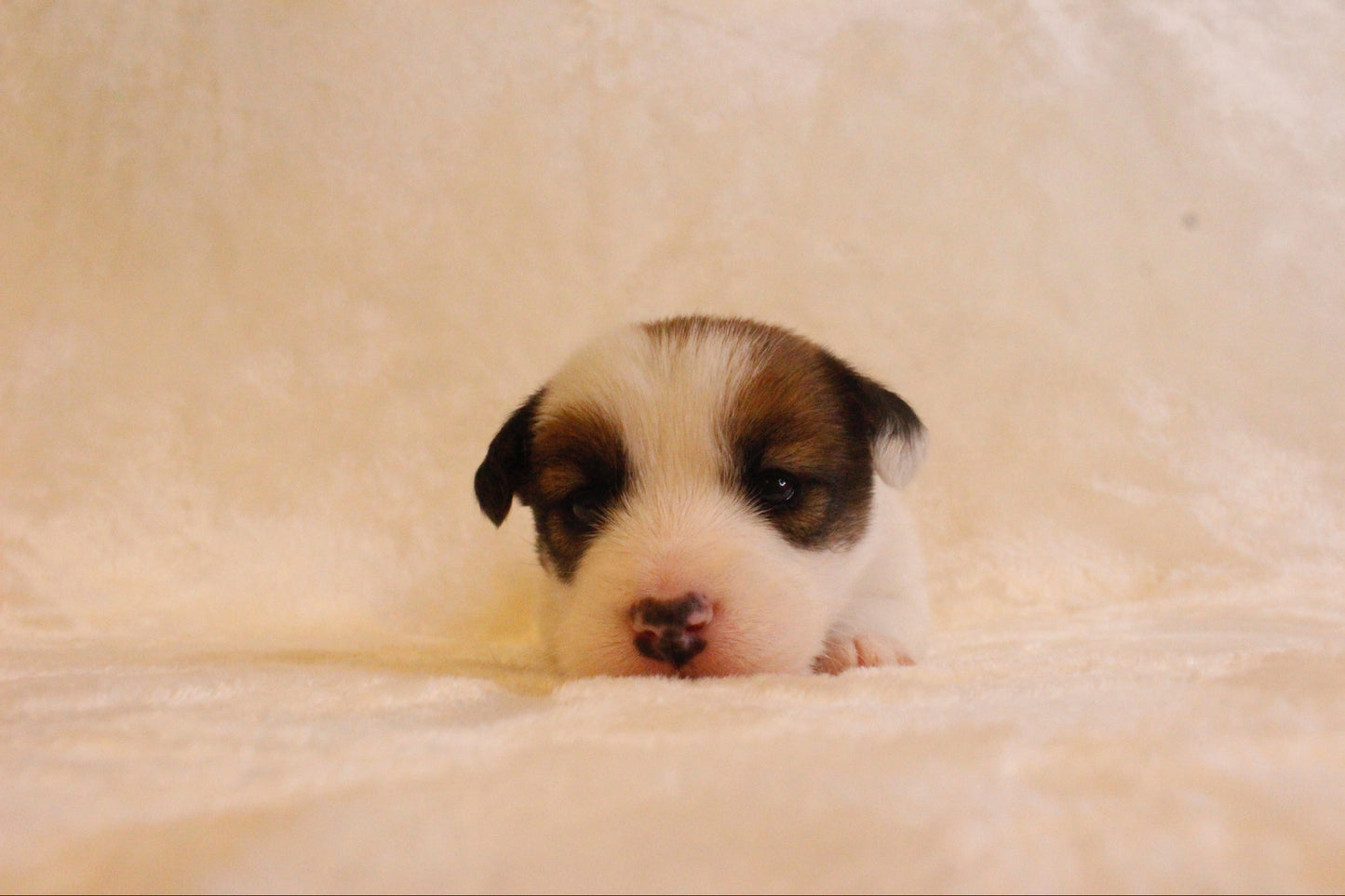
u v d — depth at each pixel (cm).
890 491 35
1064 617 39
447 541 43
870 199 48
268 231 44
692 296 46
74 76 43
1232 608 38
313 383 43
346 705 24
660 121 47
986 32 49
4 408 41
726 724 22
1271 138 49
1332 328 46
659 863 17
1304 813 18
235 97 44
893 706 23
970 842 17
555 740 22
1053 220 48
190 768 21
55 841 18
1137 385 46
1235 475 44
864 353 46
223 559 41
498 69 46
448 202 45
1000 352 46
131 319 42
